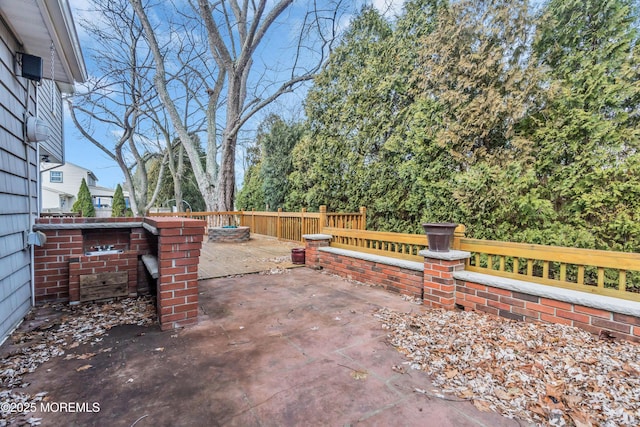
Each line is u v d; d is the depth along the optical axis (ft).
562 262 9.12
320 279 15.26
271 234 32.32
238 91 35.06
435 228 11.07
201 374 6.63
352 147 26.99
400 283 12.75
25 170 10.56
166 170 71.26
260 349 7.82
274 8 29.40
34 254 10.96
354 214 24.94
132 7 33.88
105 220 11.91
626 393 5.71
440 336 8.45
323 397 5.83
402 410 5.45
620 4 12.57
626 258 7.95
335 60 29.35
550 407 5.46
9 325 8.69
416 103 21.03
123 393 5.92
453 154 18.04
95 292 11.32
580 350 7.27
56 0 8.65
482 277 10.36
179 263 9.26
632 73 12.28
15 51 10.06
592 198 13.07
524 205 14.80
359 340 8.34
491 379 6.35
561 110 13.99
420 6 21.75
